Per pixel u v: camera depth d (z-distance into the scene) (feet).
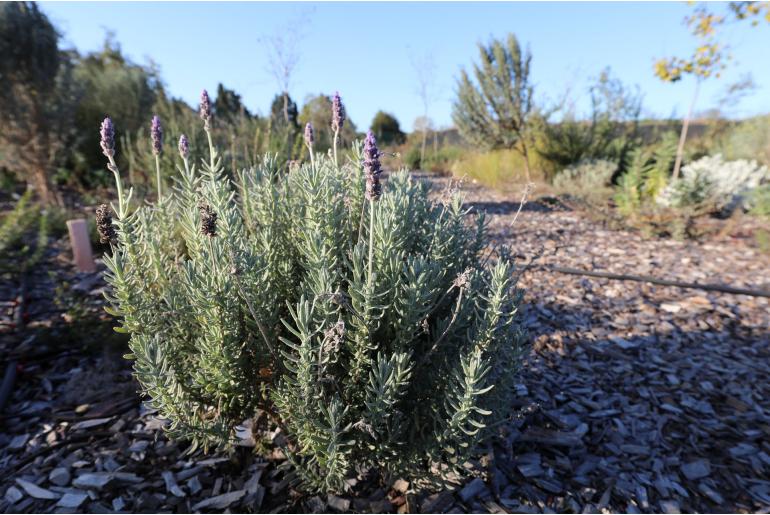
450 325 5.71
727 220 25.70
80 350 10.12
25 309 12.32
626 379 9.91
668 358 10.84
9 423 7.85
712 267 17.85
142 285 6.18
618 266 17.84
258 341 6.06
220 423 5.68
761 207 27.22
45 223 17.83
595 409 8.84
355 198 7.37
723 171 30.91
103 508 6.12
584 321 12.68
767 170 32.14
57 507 6.12
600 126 43.91
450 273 6.79
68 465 6.86
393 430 5.57
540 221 26.25
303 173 6.73
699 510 6.60
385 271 5.74
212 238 5.91
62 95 27.73
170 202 7.88
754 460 7.62
